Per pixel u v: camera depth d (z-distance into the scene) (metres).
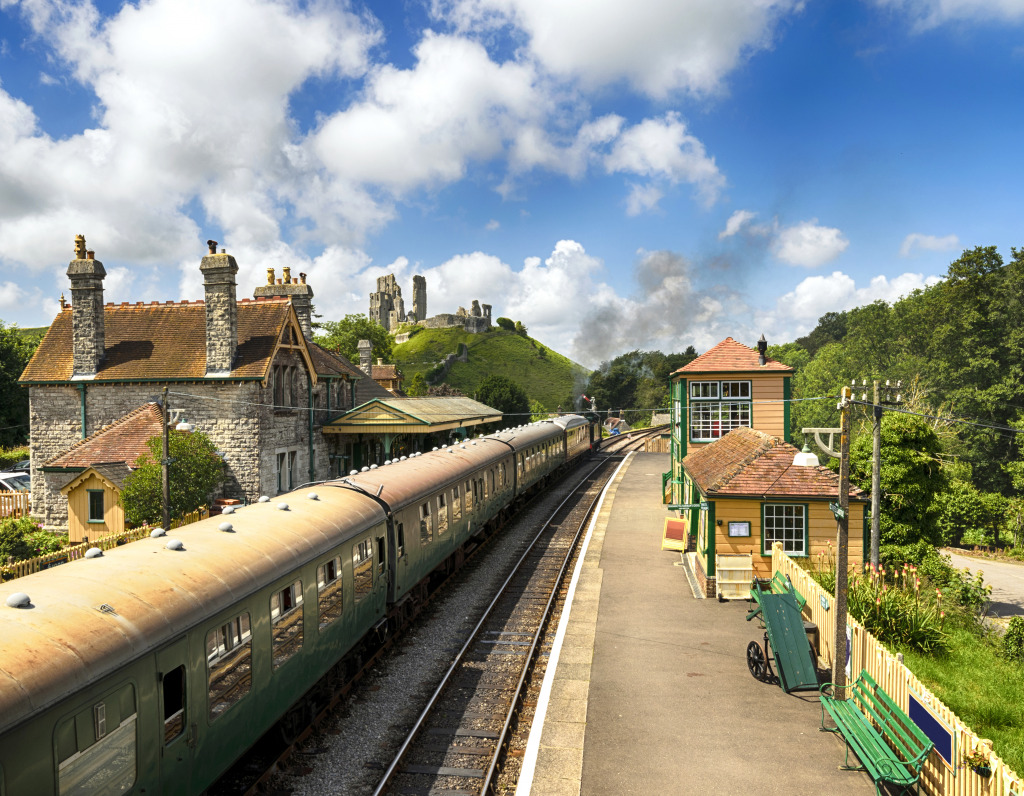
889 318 62.41
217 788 8.89
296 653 9.68
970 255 54.91
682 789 8.70
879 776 8.10
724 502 16.73
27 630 5.79
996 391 49.28
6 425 48.84
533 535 25.44
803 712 10.85
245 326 27.75
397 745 10.14
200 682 7.38
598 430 61.84
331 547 10.90
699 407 24.73
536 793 8.64
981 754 7.33
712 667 12.63
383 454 38.12
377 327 89.19
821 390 61.94
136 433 25.19
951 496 37.88
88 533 22.91
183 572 7.77
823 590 12.60
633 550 21.94
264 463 26.44
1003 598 25.86
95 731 5.89
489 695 11.88
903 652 13.09
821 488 16.30
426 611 16.55
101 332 27.72
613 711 10.90
